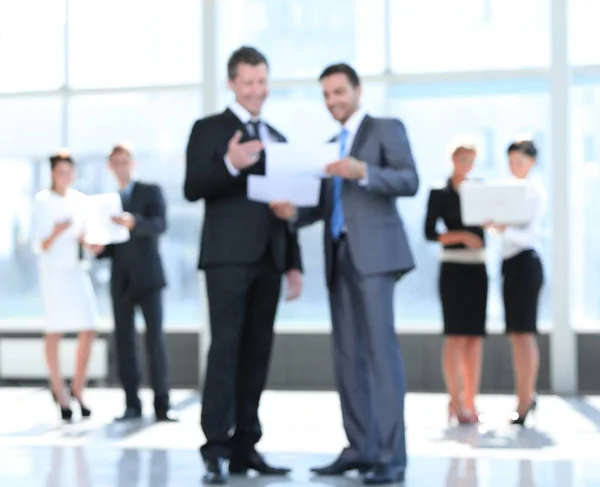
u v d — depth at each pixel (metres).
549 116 8.92
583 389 8.66
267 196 4.55
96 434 6.47
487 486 4.60
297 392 8.83
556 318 8.66
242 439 4.89
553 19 8.73
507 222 6.47
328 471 4.89
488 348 8.80
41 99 9.76
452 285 6.72
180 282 9.48
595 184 8.91
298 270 4.99
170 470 5.07
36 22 9.76
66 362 9.29
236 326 4.70
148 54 9.66
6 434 6.50
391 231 4.72
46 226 7.34
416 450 5.71
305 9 9.41
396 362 4.68
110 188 9.66
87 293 7.41
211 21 9.24
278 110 9.38
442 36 9.22
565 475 4.89
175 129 9.58
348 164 4.50
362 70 9.32
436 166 9.16
